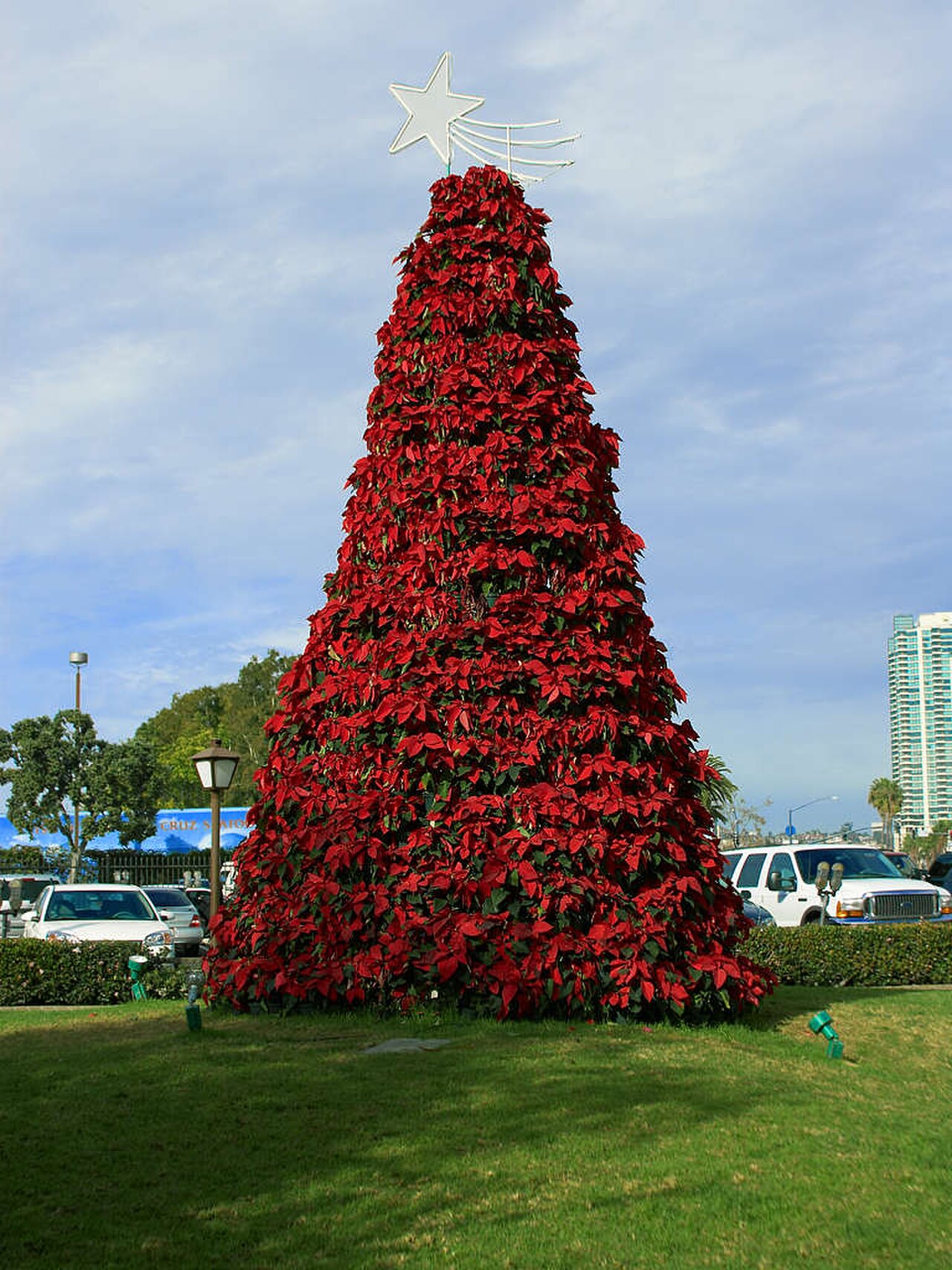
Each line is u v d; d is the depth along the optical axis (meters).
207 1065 7.25
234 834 37.47
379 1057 7.42
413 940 8.66
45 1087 6.87
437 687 9.07
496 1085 6.84
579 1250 4.76
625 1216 5.10
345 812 8.88
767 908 19.31
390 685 9.18
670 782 9.22
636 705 9.41
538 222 10.62
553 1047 7.74
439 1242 4.81
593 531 9.62
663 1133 6.14
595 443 10.18
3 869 40.56
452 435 9.84
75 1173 5.50
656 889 8.76
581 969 8.56
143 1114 6.30
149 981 11.87
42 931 15.94
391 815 8.88
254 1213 5.07
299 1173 5.51
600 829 8.72
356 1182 5.41
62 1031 8.85
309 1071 7.08
